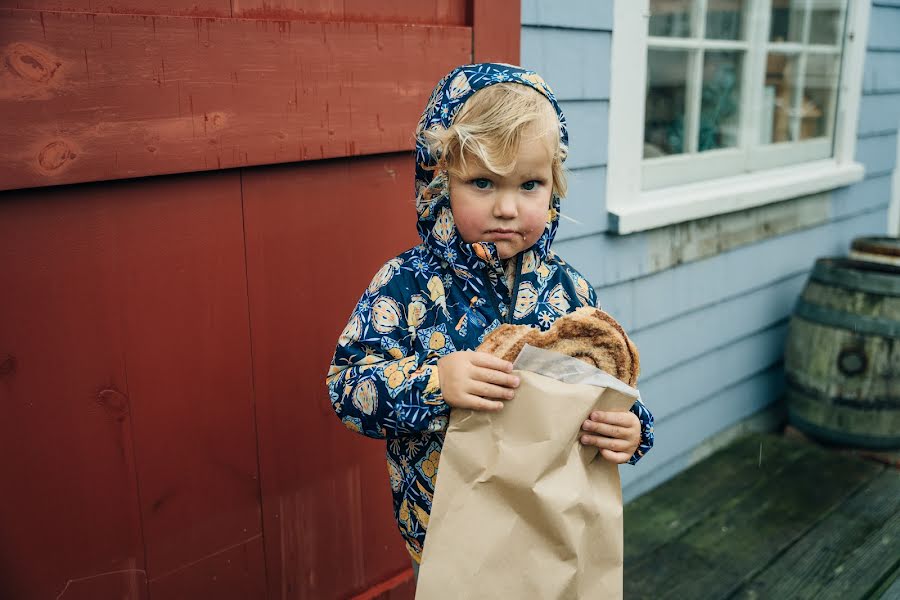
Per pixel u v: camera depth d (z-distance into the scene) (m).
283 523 1.50
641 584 1.98
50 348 1.14
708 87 2.58
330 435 1.54
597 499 0.99
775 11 2.79
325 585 1.60
